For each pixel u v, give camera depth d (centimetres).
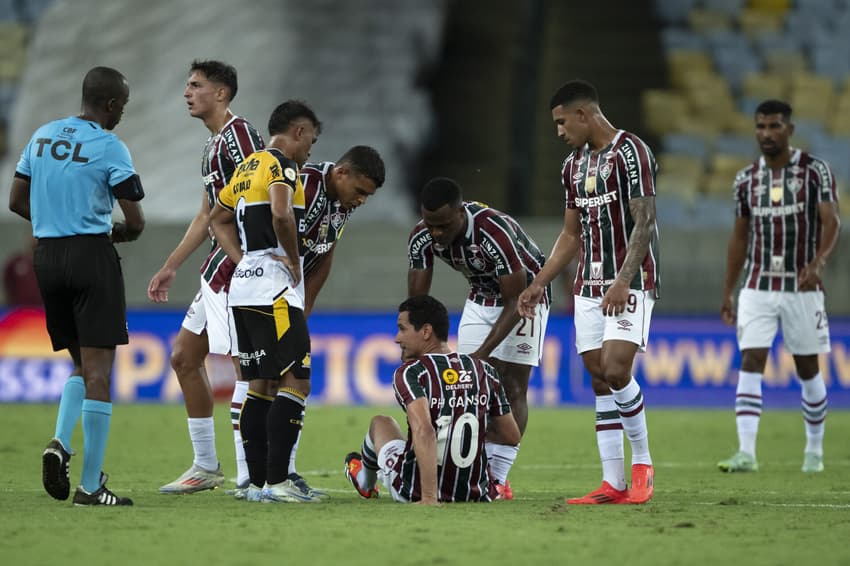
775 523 1711
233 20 7038
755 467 2806
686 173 6738
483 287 2295
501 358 2281
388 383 4731
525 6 7700
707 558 1395
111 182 1866
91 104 1912
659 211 6431
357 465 2086
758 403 2834
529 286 2120
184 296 5209
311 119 2058
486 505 1911
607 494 2025
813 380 2839
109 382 1873
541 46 7588
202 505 1892
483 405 1952
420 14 7188
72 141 1869
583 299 2069
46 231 1855
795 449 3403
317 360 4750
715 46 7469
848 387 4775
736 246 2978
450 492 1941
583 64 7431
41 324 4791
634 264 1972
